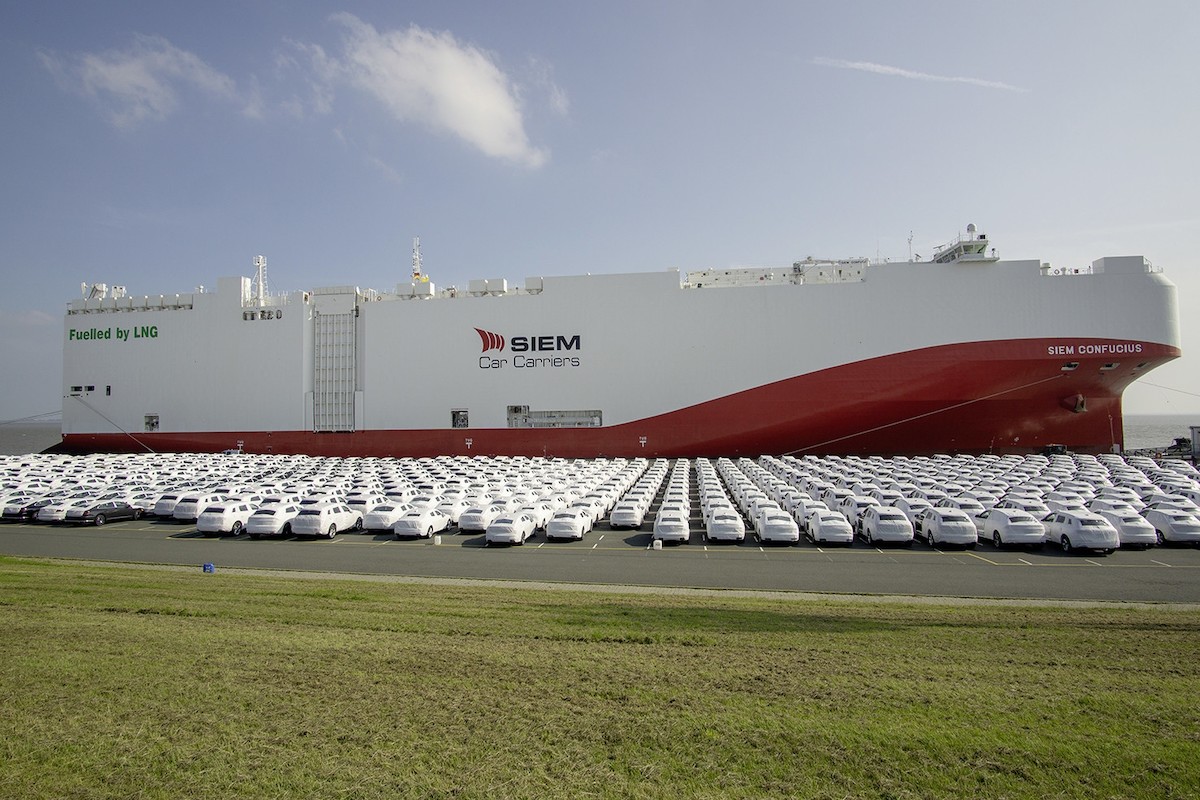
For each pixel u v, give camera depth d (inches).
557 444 2539.4
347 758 316.8
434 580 854.5
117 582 762.2
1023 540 1037.2
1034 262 2274.9
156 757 316.2
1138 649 500.4
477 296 2642.7
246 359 2800.2
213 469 2128.4
